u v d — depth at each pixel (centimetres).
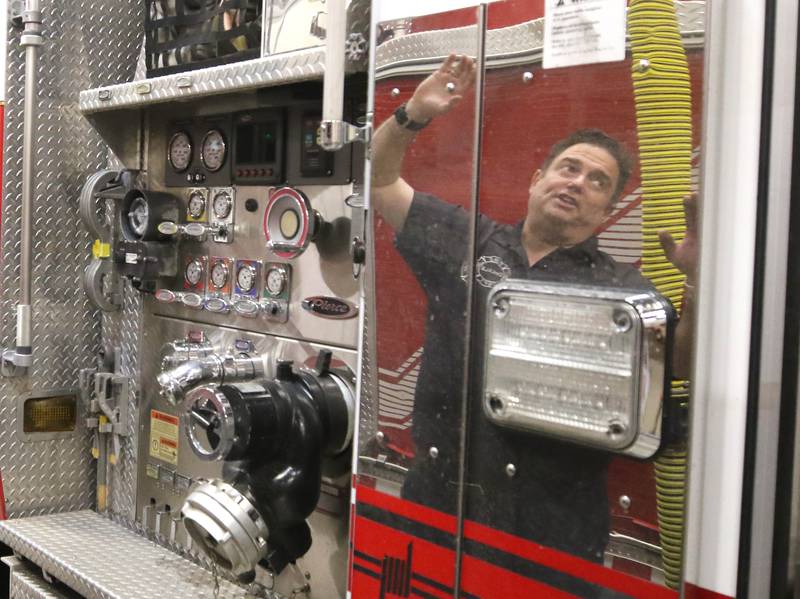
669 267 139
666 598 140
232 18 271
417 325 176
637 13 142
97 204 342
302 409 239
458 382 168
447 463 170
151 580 288
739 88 136
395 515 181
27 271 331
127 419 350
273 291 286
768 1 134
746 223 136
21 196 338
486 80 163
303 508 238
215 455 231
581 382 148
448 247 170
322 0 232
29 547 319
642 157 142
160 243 320
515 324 158
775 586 140
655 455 140
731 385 137
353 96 254
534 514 157
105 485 362
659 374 139
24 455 346
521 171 159
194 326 320
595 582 149
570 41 151
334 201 265
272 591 281
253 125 291
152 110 335
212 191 310
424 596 175
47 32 336
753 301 135
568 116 152
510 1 160
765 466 138
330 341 267
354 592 191
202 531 238
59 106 342
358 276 256
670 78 139
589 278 149
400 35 179
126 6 358
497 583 163
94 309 360
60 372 352
